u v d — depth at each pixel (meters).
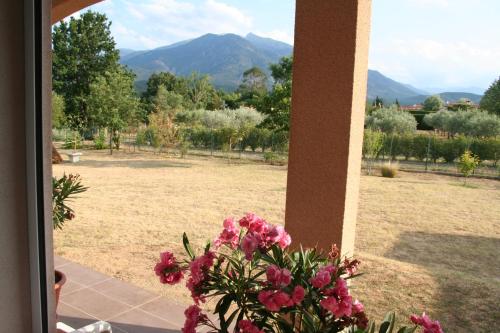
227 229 1.69
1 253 1.31
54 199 2.61
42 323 1.42
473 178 10.13
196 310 1.60
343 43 1.97
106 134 16.94
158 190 9.01
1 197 1.28
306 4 2.06
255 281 1.51
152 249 4.86
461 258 4.89
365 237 5.84
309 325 1.40
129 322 2.65
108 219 6.41
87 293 3.06
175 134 15.28
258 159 13.84
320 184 2.09
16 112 1.29
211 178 10.55
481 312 3.30
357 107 2.03
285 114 12.84
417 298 3.57
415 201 8.03
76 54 20.83
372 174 11.12
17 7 1.24
